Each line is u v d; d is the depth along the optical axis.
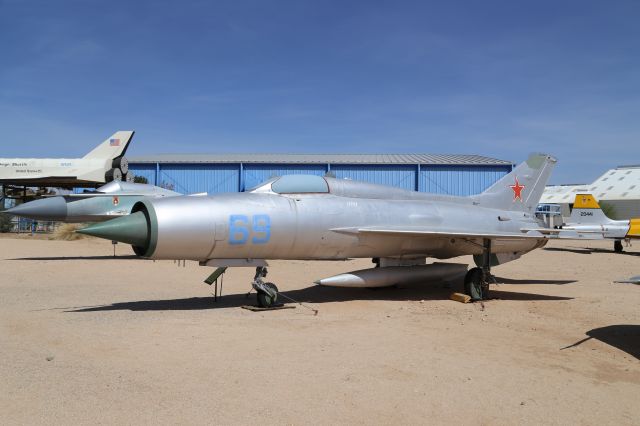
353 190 11.52
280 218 9.88
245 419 4.42
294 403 4.82
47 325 7.92
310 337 7.47
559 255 24.94
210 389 5.14
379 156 41.56
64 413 4.42
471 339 7.61
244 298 11.03
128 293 11.45
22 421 4.23
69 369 5.67
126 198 21.55
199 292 11.84
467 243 12.23
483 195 14.44
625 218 61.25
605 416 4.73
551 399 5.14
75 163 33.69
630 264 20.28
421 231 10.71
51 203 20.23
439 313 9.69
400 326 8.41
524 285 14.09
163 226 8.77
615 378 5.90
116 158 34.06
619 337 7.90
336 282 10.84
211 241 9.19
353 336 7.60
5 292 11.29
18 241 27.36
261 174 36.56
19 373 5.49
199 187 36.75
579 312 9.99
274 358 6.31
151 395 4.92
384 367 6.03
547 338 7.79
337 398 4.98
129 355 6.31
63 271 15.24
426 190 35.81
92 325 7.98
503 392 5.30
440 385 5.45
